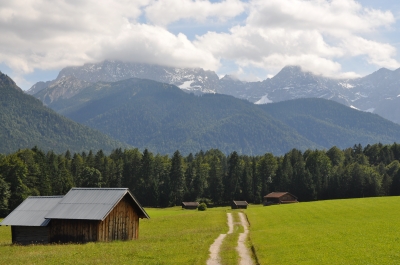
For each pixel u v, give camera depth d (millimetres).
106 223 56000
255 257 41656
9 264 39281
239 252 44250
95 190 58938
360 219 80812
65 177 165875
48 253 45000
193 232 68062
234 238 56500
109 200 56312
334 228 63812
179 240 55688
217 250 45156
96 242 53562
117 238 57219
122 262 39188
